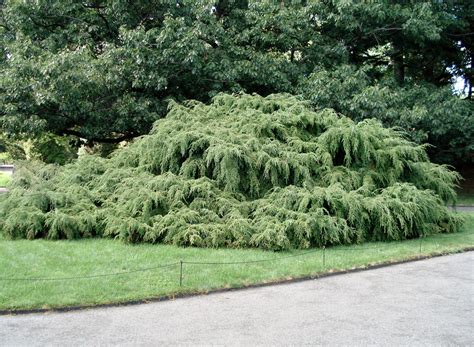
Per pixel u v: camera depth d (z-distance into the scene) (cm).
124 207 816
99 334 437
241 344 416
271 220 781
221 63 1307
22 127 1184
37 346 411
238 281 593
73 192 888
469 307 516
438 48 1809
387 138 989
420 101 1455
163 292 544
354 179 906
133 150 1006
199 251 720
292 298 543
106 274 598
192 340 425
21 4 1315
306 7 1402
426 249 784
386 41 1667
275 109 1071
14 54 1227
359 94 1278
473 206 1494
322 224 759
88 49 1239
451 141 1623
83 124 1370
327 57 1475
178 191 824
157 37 1218
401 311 502
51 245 746
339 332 445
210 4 1277
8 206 870
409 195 866
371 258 715
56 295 526
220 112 1052
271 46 1465
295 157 898
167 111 1336
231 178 839
